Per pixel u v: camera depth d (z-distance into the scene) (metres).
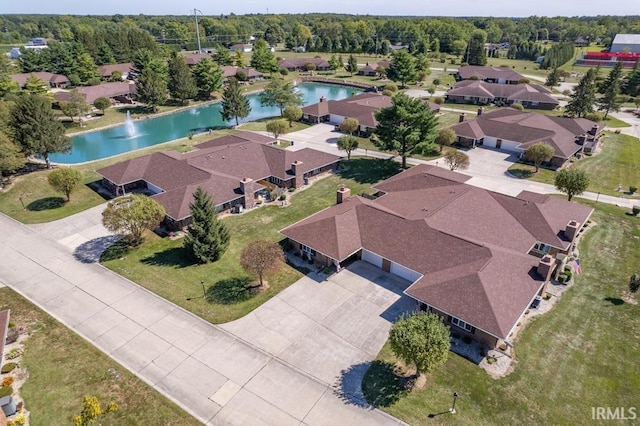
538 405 27.42
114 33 164.38
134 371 30.11
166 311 36.28
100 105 99.06
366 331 33.81
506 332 29.59
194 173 55.59
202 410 27.16
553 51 164.88
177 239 47.78
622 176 64.88
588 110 94.00
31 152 63.91
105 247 46.12
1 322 32.00
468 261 36.56
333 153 75.75
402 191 51.62
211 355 31.58
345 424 26.22
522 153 72.06
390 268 41.16
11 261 43.47
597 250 44.78
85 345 32.41
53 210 54.16
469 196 47.72
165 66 127.00
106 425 26.00
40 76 127.69
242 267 39.41
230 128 93.94
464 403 27.56
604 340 32.72
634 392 28.25
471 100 114.88
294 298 37.72
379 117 64.38
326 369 30.33
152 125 99.81
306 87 146.00
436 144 77.62
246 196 53.81
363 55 199.62
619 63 107.88
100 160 72.06
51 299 37.81
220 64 160.12
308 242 42.00
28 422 26.08
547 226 42.72
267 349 32.12
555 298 37.50
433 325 27.41
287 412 27.03
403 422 26.30
